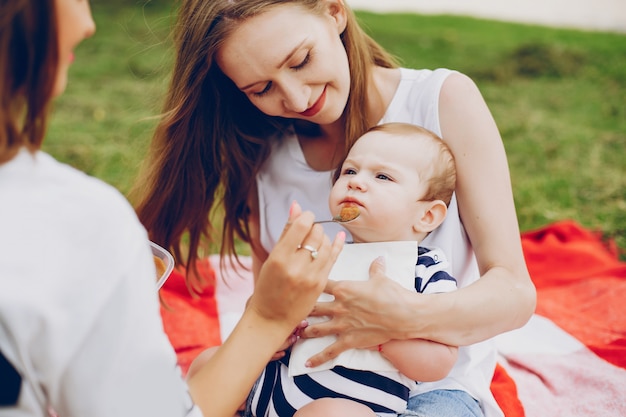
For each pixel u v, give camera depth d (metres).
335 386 1.61
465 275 1.94
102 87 5.38
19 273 1.06
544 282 2.88
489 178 1.84
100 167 3.97
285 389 1.65
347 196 1.74
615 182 3.83
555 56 5.88
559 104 5.03
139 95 5.19
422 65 5.80
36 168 1.11
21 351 1.07
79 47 6.32
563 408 2.13
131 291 1.14
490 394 1.87
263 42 1.69
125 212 1.16
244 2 1.69
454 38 6.57
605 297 2.68
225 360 1.44
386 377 1.62
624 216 3.47
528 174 3.97
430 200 1.77
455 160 1.86
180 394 1.25
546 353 2.40
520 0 8.17
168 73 2.15
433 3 8.16
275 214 2.14
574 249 3.00
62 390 1.13
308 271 1.43
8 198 1.08
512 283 1.75
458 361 1.84
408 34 6.68
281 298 1.44
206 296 2.83
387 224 1.73
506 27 7.03
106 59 6.03
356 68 1.88
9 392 1.09
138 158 3.51
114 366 1.14
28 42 1.08
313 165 2.09
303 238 1.42
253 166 2.14
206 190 2.16
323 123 1.86
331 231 2.06
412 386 1.68
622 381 2.19
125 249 1.14
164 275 1.65
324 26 1.76
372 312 1.58
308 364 1.62
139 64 5.89
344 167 1.81
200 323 2.61
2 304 1.04
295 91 1.74
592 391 2.18
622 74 5.50
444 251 1.85
